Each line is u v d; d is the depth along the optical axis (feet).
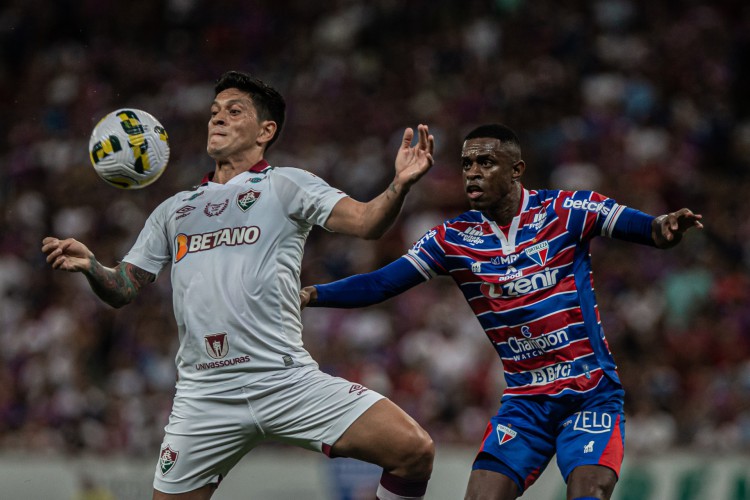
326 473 118.11
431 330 141.90
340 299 66.54
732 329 141.38
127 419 142.31
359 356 141.90
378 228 57.62
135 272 64.34
